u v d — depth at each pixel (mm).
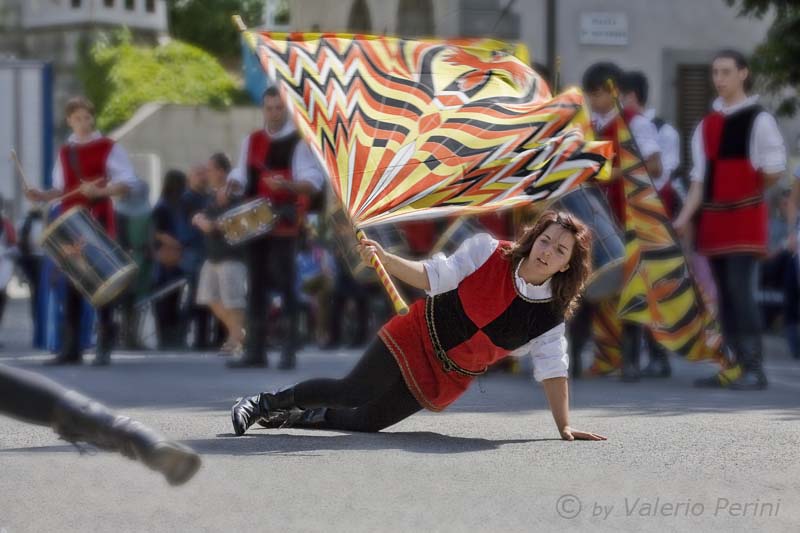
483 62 17688
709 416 17016
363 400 14453
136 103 72438
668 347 21453
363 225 15359
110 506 10953
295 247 24781
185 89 73062
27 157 36688
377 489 11695
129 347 32375
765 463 13148
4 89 36625
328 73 16719
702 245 21797
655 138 23234
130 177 25188
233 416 14734
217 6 94938
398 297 13289
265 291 24938
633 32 41250
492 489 11734
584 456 13492
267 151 24562
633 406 18312
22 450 13531
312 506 10992
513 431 15398
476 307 13914
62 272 24469
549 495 11500
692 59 41719
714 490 11773
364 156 16016
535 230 13805
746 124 21469
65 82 79812
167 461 8828
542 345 14414
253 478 12164
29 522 10383
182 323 32719
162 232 32406
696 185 21891
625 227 21672
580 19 40906
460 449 13891
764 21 41875
